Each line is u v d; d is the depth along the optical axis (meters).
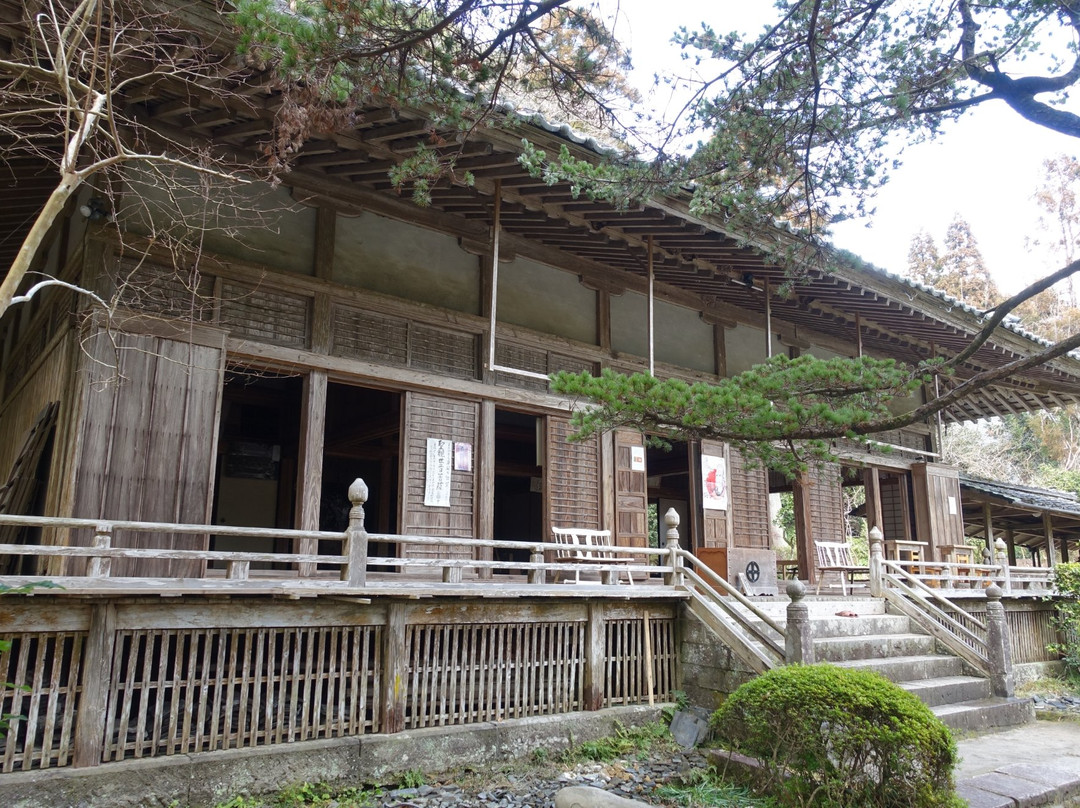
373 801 6.01
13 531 7.66
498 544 7.57
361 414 12.54
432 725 6.86
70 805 5.09
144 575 6.91
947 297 12.45
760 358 13.46
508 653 7.45
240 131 7.60
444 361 9.45
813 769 5.31
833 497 13.93
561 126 7.57
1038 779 6.07
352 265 8.90
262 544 12.91
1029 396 16.78
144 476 6.99
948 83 5.70
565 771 6.92
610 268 11.41
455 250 9.81
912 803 4.93
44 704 6.06
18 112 5.52
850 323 13.72
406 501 8.86
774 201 6.68
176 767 5.49
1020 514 19.56
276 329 8.23
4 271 11.03
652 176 6.54
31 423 8.70
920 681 8.62
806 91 6.00
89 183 7.57
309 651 6.37
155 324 7.30
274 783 5.86
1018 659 12.39
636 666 8.32
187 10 5.91
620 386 6.01
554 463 10.30
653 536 21.25
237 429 13.09
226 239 8.05
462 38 5.21
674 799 5.99
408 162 6.32
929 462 15.28
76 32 5.18
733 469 12.42
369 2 4.84
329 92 5.11
